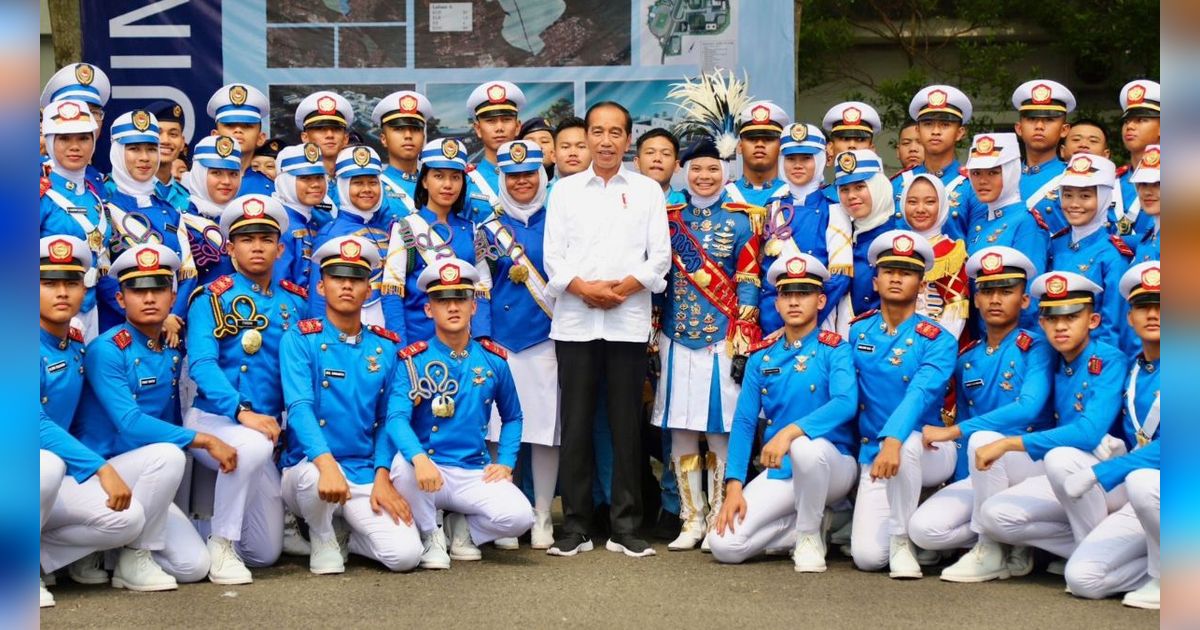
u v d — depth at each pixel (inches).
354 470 226.8
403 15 333.4
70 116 235.6
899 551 222.8
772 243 252.2
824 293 247.1
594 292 237.5
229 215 228.4
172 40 332.8
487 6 332.5
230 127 282.2
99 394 212.2
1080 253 258.5
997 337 233.8
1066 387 223.3
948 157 282.7
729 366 250.7
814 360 235.6
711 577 220.5
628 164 330.3
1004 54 478.0
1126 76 485.4
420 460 223.0
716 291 251.6
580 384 240.8
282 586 212.1
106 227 240.7
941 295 248.7
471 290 234.5
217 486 217.8
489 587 211.3
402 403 229.9
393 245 250.4
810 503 227.0
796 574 223.6
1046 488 219.5
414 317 251.1
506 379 240.8
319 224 260.8
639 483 245.1
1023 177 278.7
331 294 225.8
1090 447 214.8
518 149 253.3
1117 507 217.3
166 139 266.2
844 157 251.6
